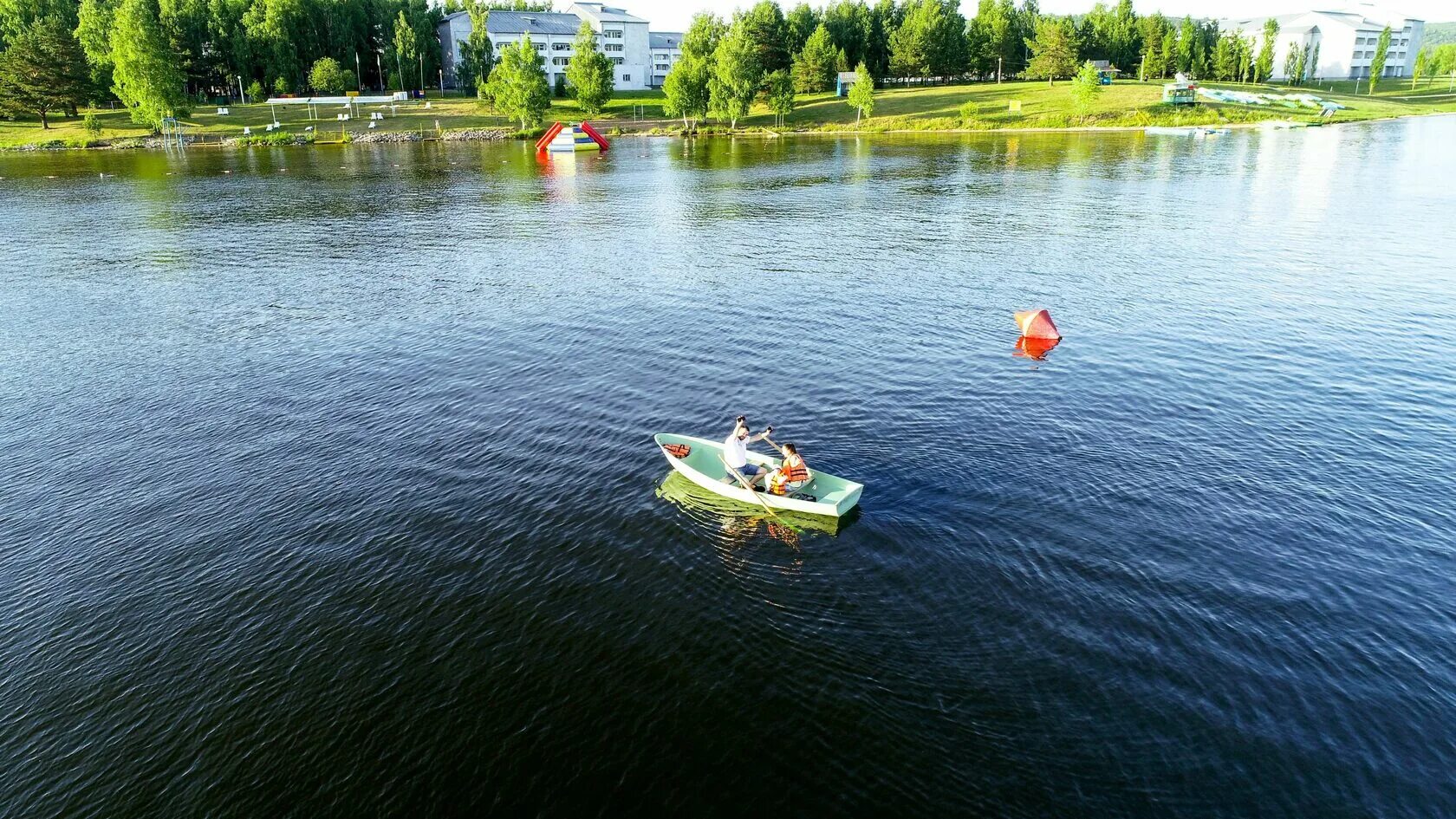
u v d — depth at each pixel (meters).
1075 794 12.72
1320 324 33.56
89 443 24.94
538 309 37.75
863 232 55.16
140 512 21.11
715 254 49.03
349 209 67.75
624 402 27.23
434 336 34.16
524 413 26.55
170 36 145.00
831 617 16.72
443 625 16.72
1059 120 142.00
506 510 20.91
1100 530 19.42
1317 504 20.39
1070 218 58.50
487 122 145.00
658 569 18.38
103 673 15.62
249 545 19.59
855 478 22.17
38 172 94.31
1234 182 73.88
